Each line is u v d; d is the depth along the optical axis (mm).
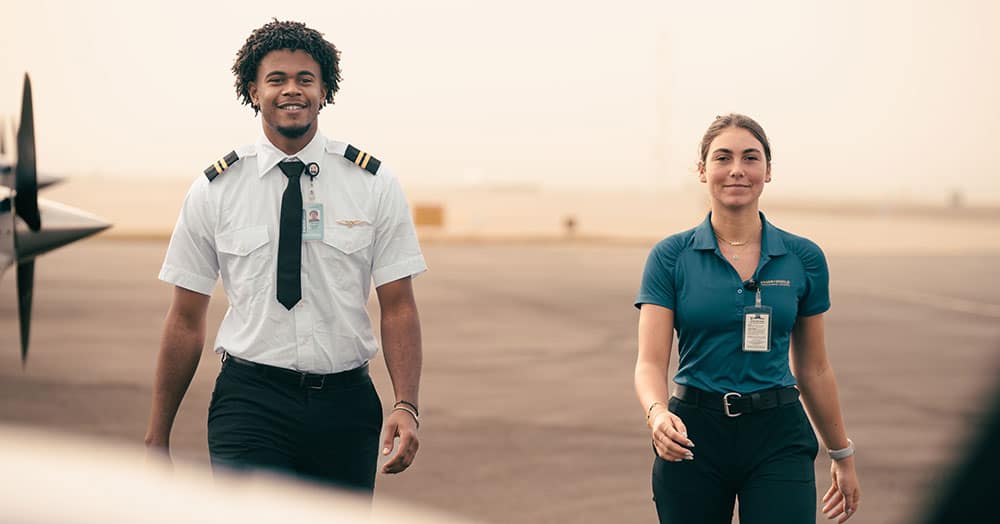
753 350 3098
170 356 3148
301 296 3090
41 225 6895
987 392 9250
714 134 3211
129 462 881
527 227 51875
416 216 46719
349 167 3182
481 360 10875
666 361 3195
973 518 5219
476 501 5578
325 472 3160
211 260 3188
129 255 26938
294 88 3078
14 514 759
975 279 23766
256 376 3088
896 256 33062
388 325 3223
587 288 19781
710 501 3121
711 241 3164
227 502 861
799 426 3113
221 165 3135
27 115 6680
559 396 8820
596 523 5234
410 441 3088
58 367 9805
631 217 71375
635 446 6969
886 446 6984
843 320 15430
